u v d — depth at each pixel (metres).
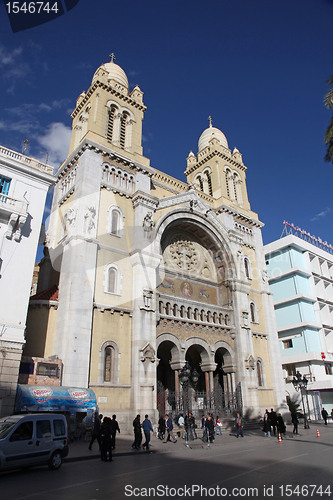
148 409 27.95
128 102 41.66
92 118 37.38
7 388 21.75
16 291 24.09
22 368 23.61
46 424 15.10
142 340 29.84
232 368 38.28
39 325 27.98
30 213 26.36
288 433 30.88
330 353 54.22
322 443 23.42
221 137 57.19
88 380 26.41
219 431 29.97
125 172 36.12
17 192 26.28
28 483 12.02
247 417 35.66
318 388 48.53
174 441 24.08
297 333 54.78
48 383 24.11
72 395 23.64
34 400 21.92
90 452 18.75
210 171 51.72
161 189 40.91
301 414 45.03
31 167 27.03
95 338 28.02
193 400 37.91
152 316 31.31
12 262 24.45
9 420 14.64
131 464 15.76
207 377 36.66
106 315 29.38
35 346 27.34
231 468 14.51
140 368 28.81
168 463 15.93
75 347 26.03
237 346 38.88
